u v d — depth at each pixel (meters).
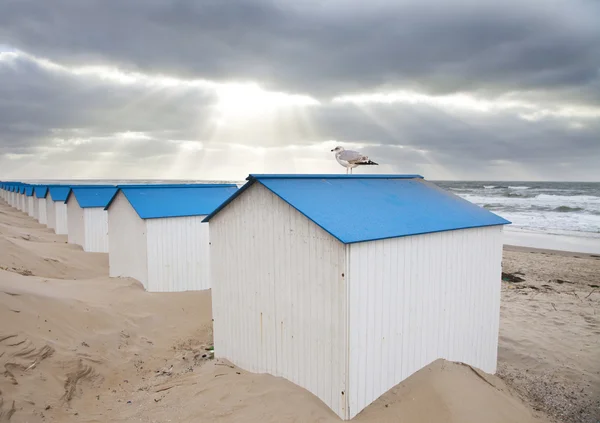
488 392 6.57
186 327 10.73
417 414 5.72
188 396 6.68
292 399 6.06
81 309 9.53
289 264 6.55
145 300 11.84
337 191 7.38
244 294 7.65
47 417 5.97
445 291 7.02
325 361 5.91
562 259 21.36
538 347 9.93
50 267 15.20
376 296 5.91
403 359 6.37
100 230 20.00
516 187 94.25
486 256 7.77
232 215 7.88
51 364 7.14
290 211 6.50
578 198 58.12
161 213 13.10
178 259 13.34
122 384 7.67
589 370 8.73
